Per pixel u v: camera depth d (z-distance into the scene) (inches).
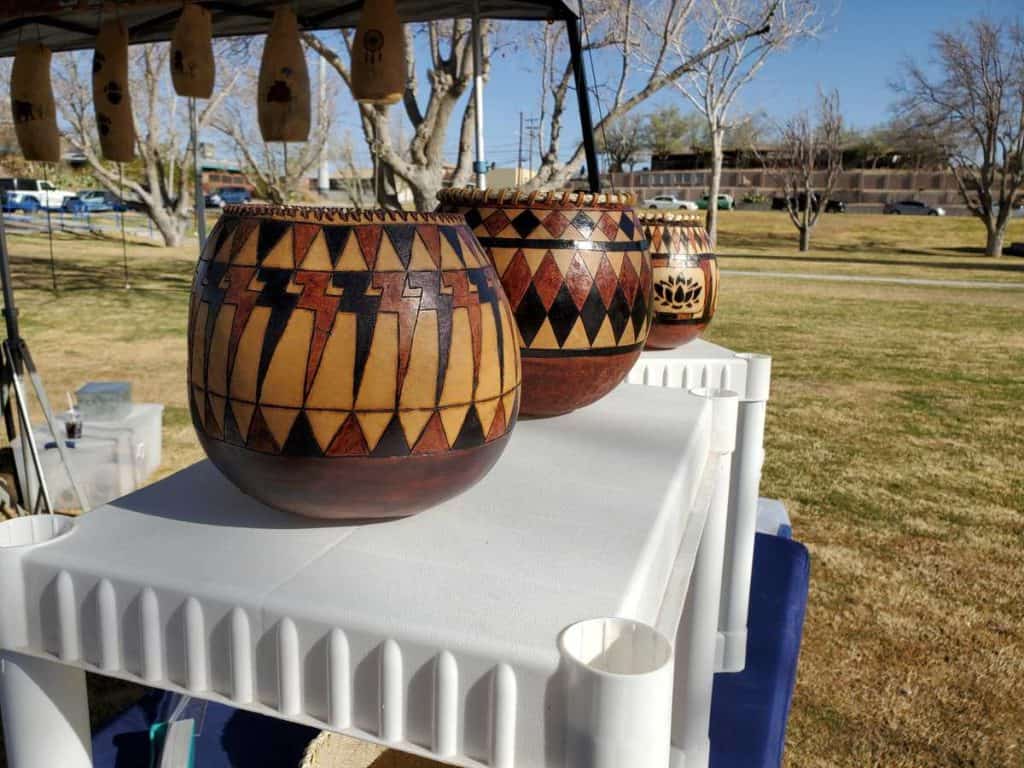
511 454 58.6
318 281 40.2
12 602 41.1
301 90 109.8
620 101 388.8
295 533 44.1
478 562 40.8
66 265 679.1
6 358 150.2
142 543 42.3
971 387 328.5
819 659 123.0
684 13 461.4
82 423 170.4
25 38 131.8
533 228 63.0
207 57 111.0
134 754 79.3
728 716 87.3
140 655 39.5
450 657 33.7
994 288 715.4
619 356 66.1
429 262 41.6
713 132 1037.8
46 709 43.9
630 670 34.3
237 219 43.9
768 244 1285.7
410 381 40.6
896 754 101.7
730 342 420.5
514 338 46.5
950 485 209.2
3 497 156.9
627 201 67.9
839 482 208.8
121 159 119.3
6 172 1358.3
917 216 1562.5
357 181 978.7
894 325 488.1
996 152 1151.6
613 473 54.8
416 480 42.5
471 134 406.0
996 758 101.5
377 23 103.6
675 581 49.3
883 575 153.9
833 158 1316.4
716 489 76.9
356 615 35.3
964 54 1117.7
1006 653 126.4
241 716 85.3
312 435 40.5
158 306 468.1
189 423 236.2
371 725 35.9
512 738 33.6
